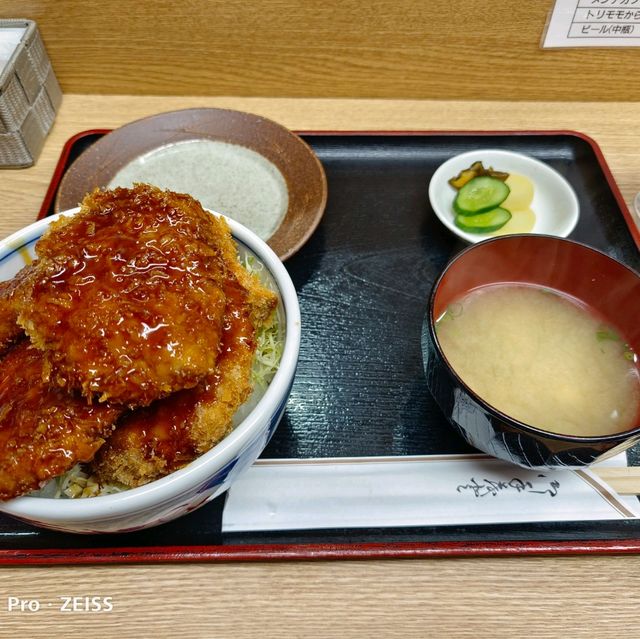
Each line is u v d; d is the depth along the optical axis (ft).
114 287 0.80
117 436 0.82
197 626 0.85
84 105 1.53
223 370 0.85
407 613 0.87
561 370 0.97
